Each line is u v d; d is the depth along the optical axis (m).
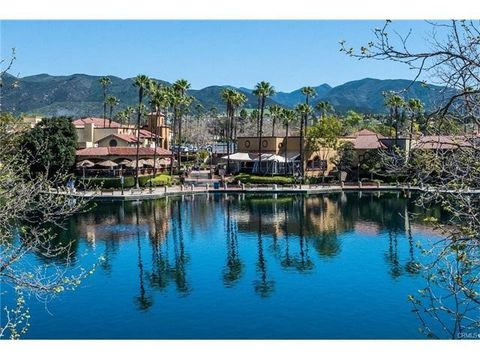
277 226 41.25
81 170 70.81
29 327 19.00
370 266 27.47
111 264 28.81
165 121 106.19
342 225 41.12
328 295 22.48
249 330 18.55
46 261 29.03
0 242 10.71
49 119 62.88
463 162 7.04
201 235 37.62
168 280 25.45
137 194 57.47
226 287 24.09
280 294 22.81
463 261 6.96
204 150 117.88
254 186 67.94
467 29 6.16
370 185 68.31
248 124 147.00
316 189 64.12
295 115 82.19
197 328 18.86
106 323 19.44
